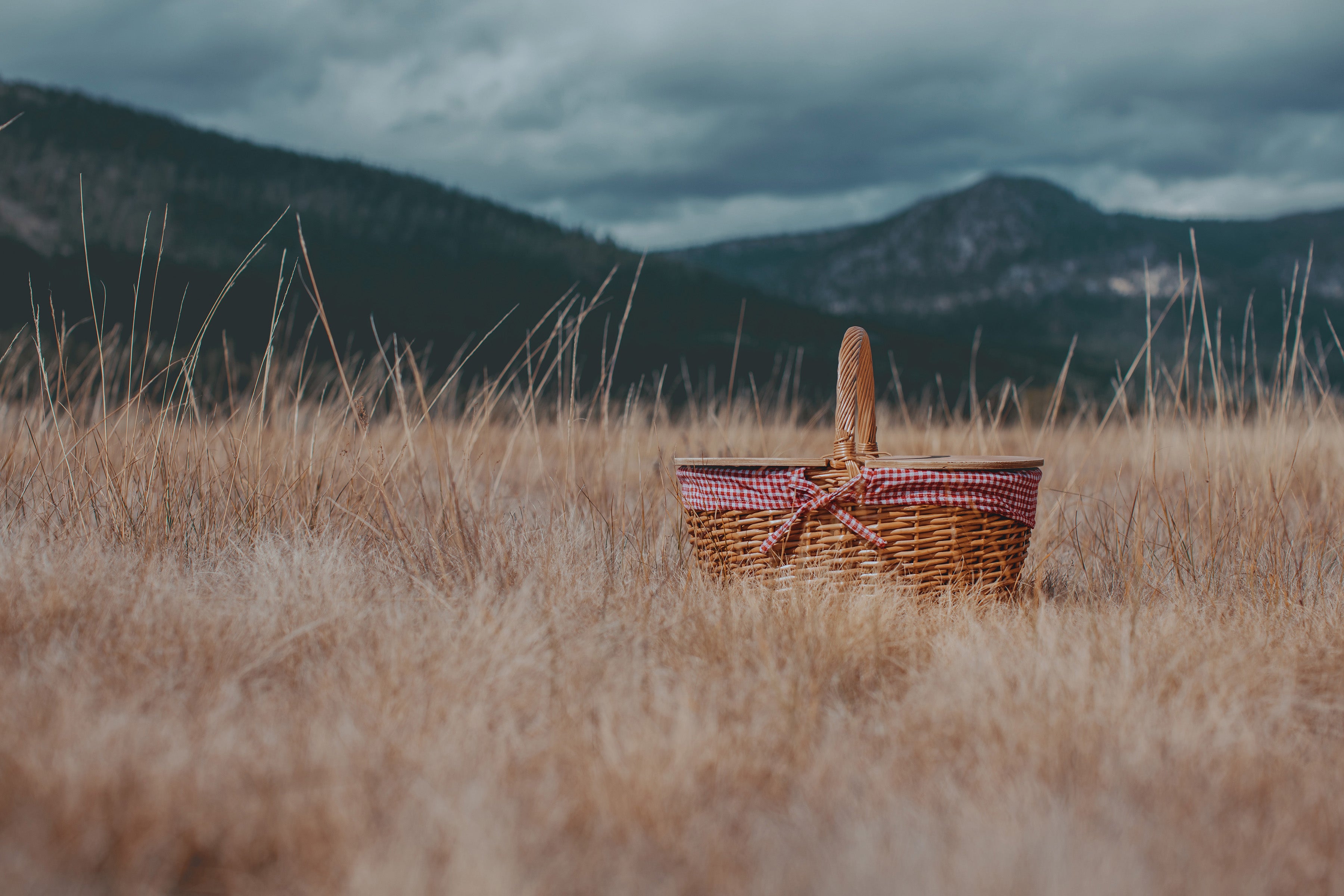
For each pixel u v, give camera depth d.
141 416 3.20
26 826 1.08
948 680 1.72
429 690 1.60
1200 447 3.65
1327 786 1.34
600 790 1.24
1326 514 3.19
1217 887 1.05
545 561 2.52
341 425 3.29
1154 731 1.46
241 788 1.22
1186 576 2.71
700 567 2.59
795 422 5.60
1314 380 3.83
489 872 1.02
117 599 2.04
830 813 1.24
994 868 1.05
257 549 2.57
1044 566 2.78
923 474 2.25
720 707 1.58
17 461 3.31
